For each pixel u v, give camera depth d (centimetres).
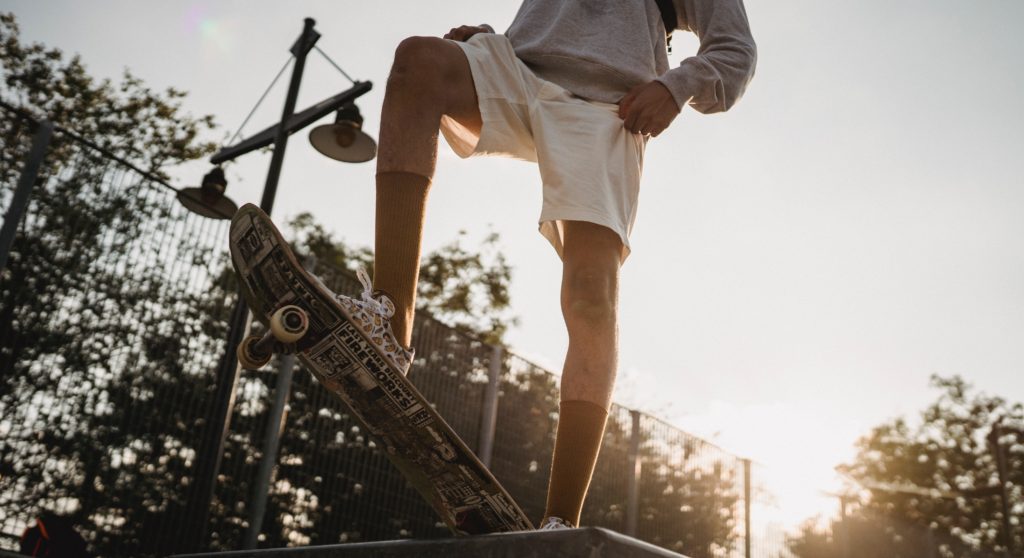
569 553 97
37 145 485
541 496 720
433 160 174
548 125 184
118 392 494
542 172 181
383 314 154
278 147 667
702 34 210
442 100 178
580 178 177
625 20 200
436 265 1948
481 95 182
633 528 810
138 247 515
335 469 591
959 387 2675
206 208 582
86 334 487
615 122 187
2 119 480
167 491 502
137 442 496
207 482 518
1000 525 2416
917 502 2516
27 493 452
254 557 142
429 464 148
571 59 192
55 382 470
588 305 175
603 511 796
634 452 845
